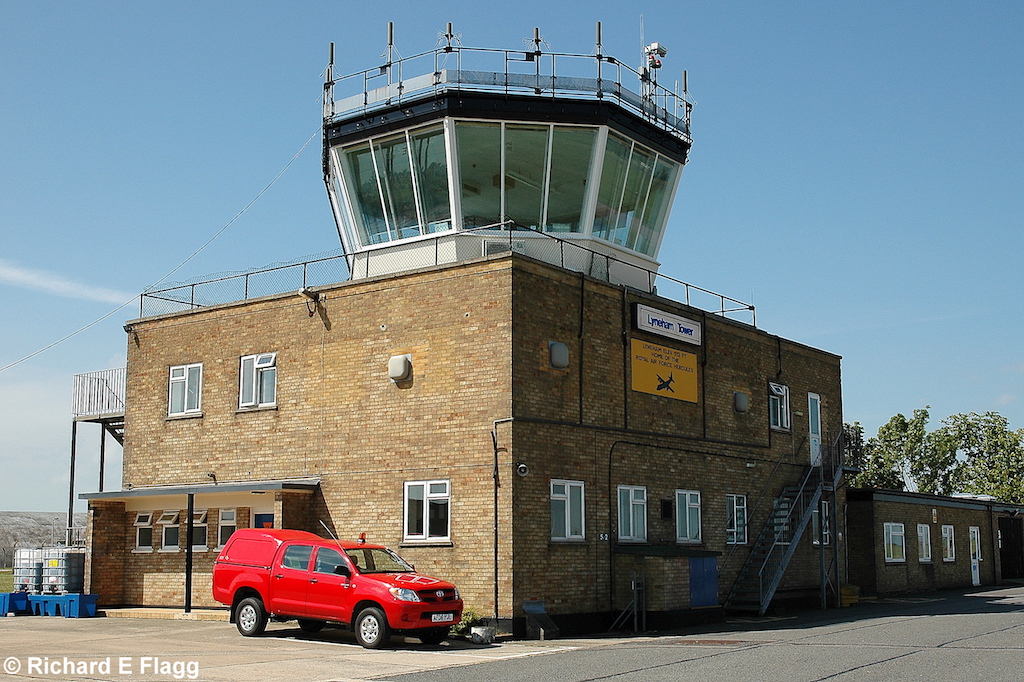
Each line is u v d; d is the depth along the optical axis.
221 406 28.14
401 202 28.56
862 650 18.66
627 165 29.52
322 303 26.55
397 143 28.45
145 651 18.89
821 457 34.03
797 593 32.81
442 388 24.11
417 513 24.00
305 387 26.55
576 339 25.23
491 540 22.72
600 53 28.39
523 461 23.03
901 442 69.38
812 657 17.61
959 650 18.36
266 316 27.64
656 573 24.95
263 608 21.38
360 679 15.27
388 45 28.75
